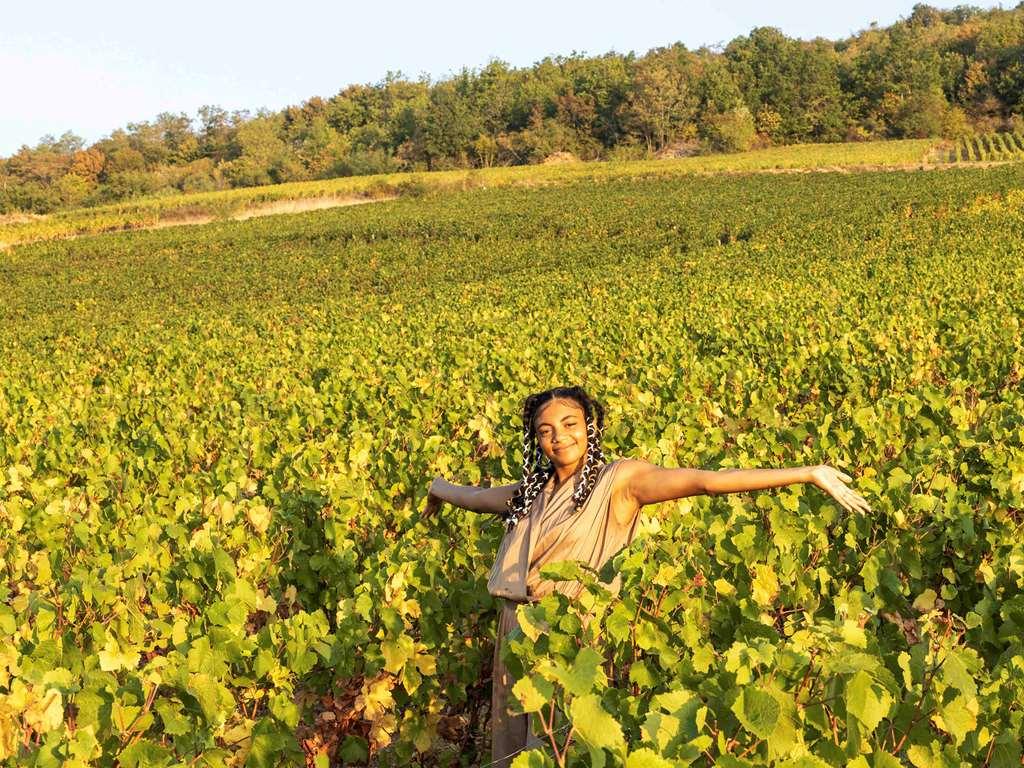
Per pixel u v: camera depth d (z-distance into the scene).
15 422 12.91
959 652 3.18
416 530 6.00
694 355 13.63
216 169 151.25
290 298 41.69
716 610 4.11
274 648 4.31
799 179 73.94
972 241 32.31
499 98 139.00
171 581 5.35
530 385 11.95
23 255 60.78
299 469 7.73
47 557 5.66
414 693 4.73
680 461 7.13
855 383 10.30
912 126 115.81
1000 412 8.16
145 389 15.55
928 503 5.21
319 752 4.63
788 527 4.53
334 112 162.38
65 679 3.69
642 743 2.89
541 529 3.96
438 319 23.95
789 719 2.85
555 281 33.84
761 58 130.50
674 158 107.44
